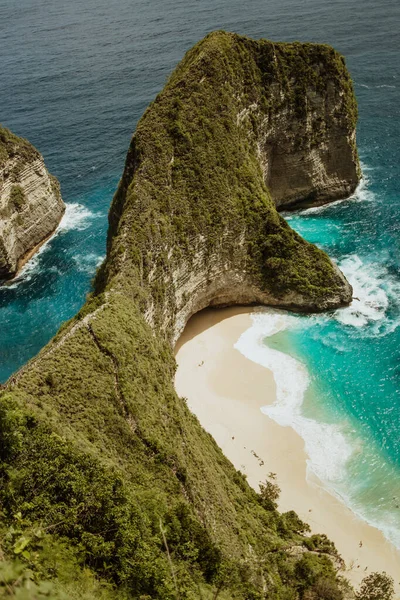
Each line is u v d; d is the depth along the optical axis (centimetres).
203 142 6888
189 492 3725
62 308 7462
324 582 3572
